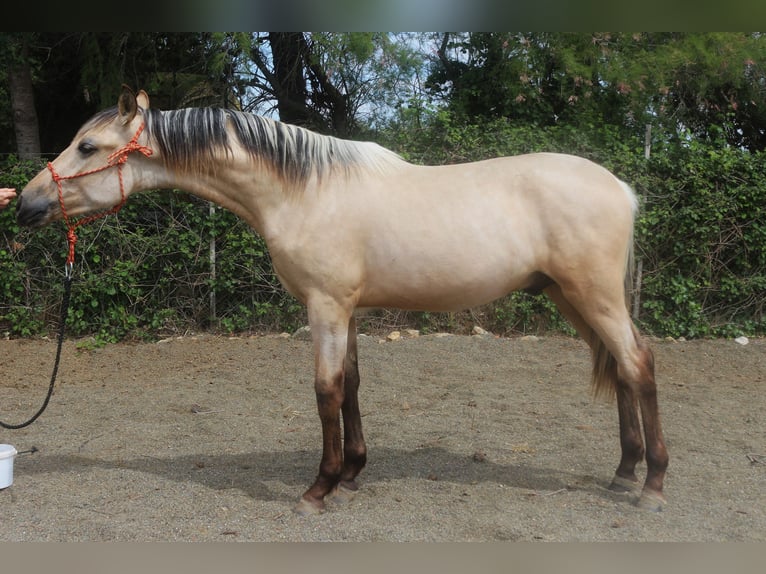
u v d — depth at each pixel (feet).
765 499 10.61
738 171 24.48
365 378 19.39
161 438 14.17
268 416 16.03
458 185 10.11
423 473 11.89
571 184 9.89
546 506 10.25
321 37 27.02
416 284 9.94
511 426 14.87
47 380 19.48
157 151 10.25
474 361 21.17
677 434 14.29
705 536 9.19
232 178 10.18
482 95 34.40
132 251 23.80
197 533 9.29
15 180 22.74
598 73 32.27
